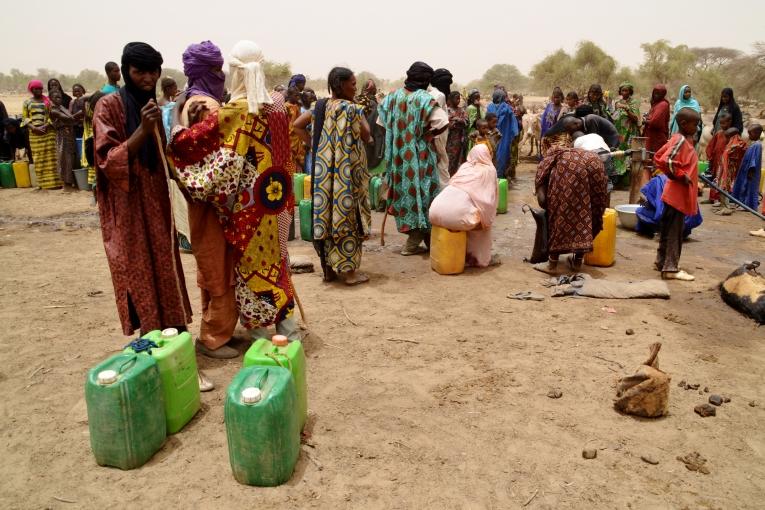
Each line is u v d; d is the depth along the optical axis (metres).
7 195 11.97
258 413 3.03
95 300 6.07
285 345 3.58
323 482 3.23
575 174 6.29
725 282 6.04
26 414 3.91
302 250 7.90
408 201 7.29
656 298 6.07
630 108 12.09
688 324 5.43
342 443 3.59
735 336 5.19
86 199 11.56
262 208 4.33
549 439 3.66
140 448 3.32
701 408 3.94
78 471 3.30
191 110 4.20
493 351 4.88
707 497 3.15
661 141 11.47
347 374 4.48
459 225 6.62
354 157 6.05
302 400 3.66
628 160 12.27
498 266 7.21
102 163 3.79
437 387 4.29
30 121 12.08
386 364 4.65
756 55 48.28
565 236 6.52
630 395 3.87
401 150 7.16
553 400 4.12
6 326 5.37
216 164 4.04
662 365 4.63
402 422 3.83
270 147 4.29
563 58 58.34
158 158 4.03
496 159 12.55
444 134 7.27
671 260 6.60
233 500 3.07
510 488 3.21
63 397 4.14
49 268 7.15
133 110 3.95
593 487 3.22
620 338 5.12
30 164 15.08
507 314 5.67
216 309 4.57
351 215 6.20
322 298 6.11
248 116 4.12
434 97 6.88
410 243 7.63
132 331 4.20
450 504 3.08
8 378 4.41
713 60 63.97
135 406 3.26
